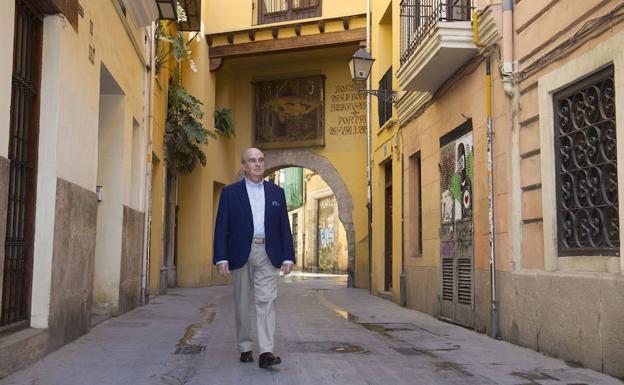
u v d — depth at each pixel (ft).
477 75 29.04
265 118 69.77
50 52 20.83
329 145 67.31
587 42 20.27
